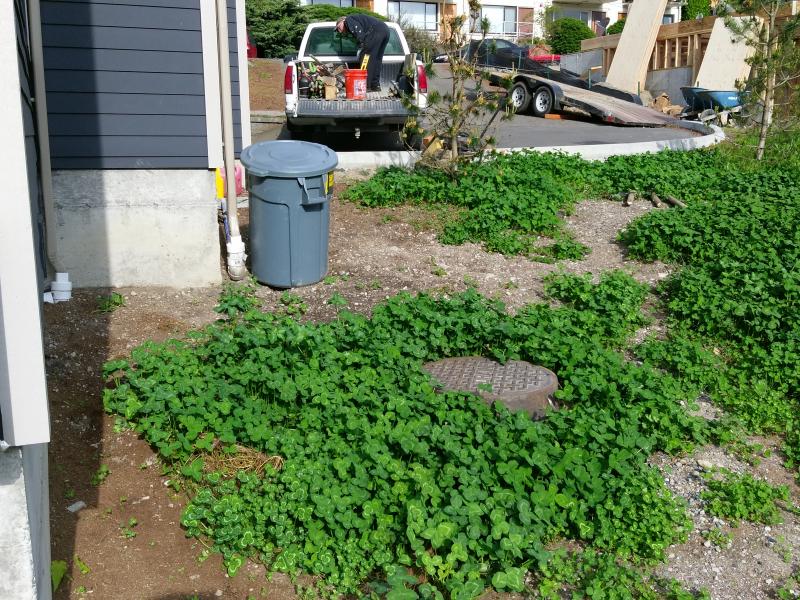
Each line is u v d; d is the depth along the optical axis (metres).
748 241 8.38
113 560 3.77
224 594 3.66
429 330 6.05
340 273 7.82
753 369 6.15
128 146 6.82
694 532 4.37
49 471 4.30
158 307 6.70
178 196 7.01
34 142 5.65
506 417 4.77
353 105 12.24
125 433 4.69
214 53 6.82
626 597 3.71
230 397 4.89
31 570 2.68
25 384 2.59
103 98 6.69
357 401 4.89
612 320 6.85
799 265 7.66
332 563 3.79
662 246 8.48
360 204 10.22
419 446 4.35
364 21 13.14
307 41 14.27
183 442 4.40
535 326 6.37
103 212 6.89
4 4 2.48
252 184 7.07
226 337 5.44
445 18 10.75
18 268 2.58
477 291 7.60
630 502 4.25
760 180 11.25
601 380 5.36
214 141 6.97
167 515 4.12
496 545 3.83
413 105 10.84
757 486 4.64
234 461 4.52
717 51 20.62
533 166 11.64
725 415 5.57
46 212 6.41
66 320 6.17
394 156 11.73
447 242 8.93
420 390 5.03
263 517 3.97
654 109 20.22
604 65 26.25
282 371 5.10
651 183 11.05
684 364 6.05
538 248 8.92
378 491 4.10
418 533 3.76
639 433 4.92
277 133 15.21
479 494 4.03
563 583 3.88
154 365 5.07
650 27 23.16
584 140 15.27
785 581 4.02
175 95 6.82
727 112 18.14
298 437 4.61
